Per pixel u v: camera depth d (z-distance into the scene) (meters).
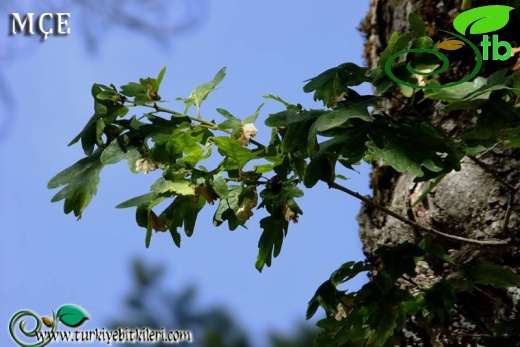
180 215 3.37
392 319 3.36
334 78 3.27
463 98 3.24
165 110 3.36
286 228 3.36
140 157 3.33
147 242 3.37
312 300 3.40
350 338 3.40
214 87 3.36
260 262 3.36
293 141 3.25
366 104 3.24
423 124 3.31
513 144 3.29
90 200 3.35
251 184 3.34
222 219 3.35
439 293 3.38
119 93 3.36
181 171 3.33
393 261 3.35
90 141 3.37
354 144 3.26
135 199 3.36
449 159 3.26
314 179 3.28
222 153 3.31
